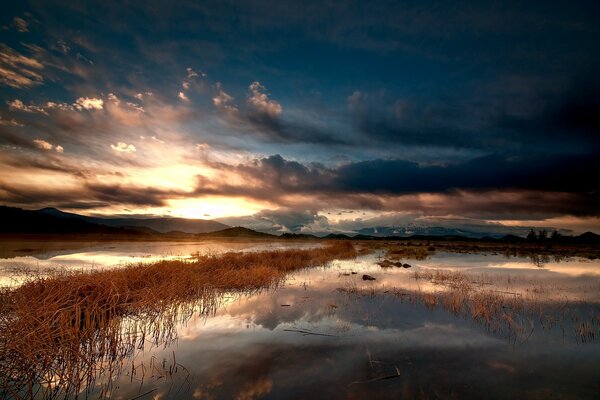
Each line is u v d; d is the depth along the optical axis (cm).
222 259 2120
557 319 1035
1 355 633
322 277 1911
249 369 682
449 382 626
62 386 611
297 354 760
